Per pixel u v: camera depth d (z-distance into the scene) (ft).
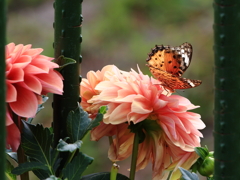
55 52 2.60
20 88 2.43
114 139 2.70
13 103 2.41
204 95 8.95
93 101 2.65
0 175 2.03
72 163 2.48
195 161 2.61
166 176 2.68
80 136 2.50
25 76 2.44
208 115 8.77
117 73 2.72
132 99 2.59
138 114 2.58
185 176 2.51
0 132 2.03
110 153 2.68
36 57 2.54
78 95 2.61
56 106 2.61
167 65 2.93
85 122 2.52
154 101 2.59
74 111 2.54
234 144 2.23
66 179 2.42
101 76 2.74
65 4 2.56
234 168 2.24
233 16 2.18
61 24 2.56
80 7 2.58
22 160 2.56
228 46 2.19
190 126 2.64
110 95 2.63
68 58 2.54
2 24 2.02
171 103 2.62
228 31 2.19
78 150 2.62
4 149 2.04
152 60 2.92
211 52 9.78
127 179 2.60
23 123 2.51
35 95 2.43
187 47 2.92
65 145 2.42
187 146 2.62
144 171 8.13
